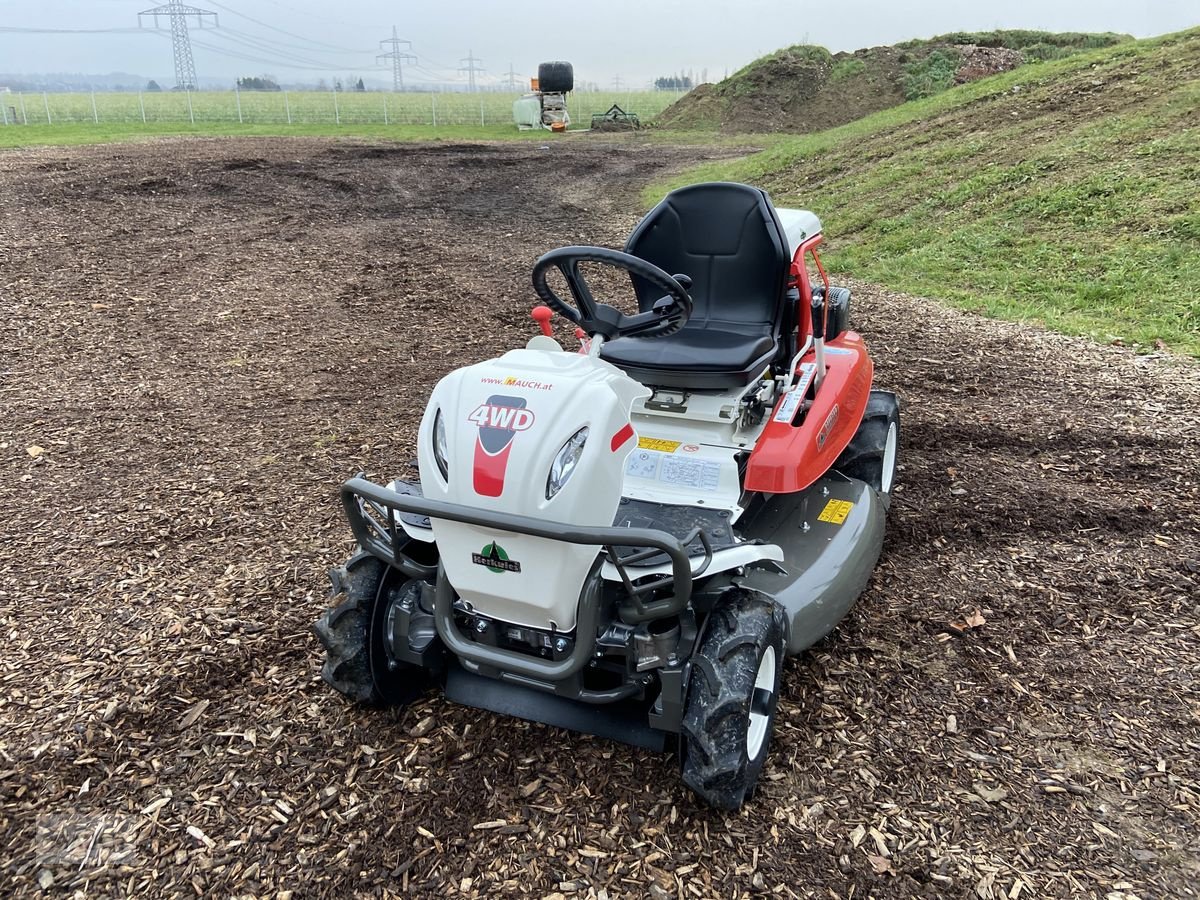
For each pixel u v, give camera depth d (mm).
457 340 8258
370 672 3150
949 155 14492
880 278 10602
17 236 11562
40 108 44406
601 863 2707
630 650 2809
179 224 12883
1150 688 3455
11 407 6629
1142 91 14477
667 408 3832
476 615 2898
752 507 3977
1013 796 2938
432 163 21484
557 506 2504
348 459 5676
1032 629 3852
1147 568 4301
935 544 4574
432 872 2678
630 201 16969
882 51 38969
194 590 4195
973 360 7648
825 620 3465
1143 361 7406
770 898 2578
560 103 38594
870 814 2879
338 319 8875
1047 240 10633
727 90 38500
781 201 15344
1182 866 2654
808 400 4137
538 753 3158
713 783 2676
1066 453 5668
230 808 2920
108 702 3408
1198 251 9375
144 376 7293
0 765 3084
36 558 4512
